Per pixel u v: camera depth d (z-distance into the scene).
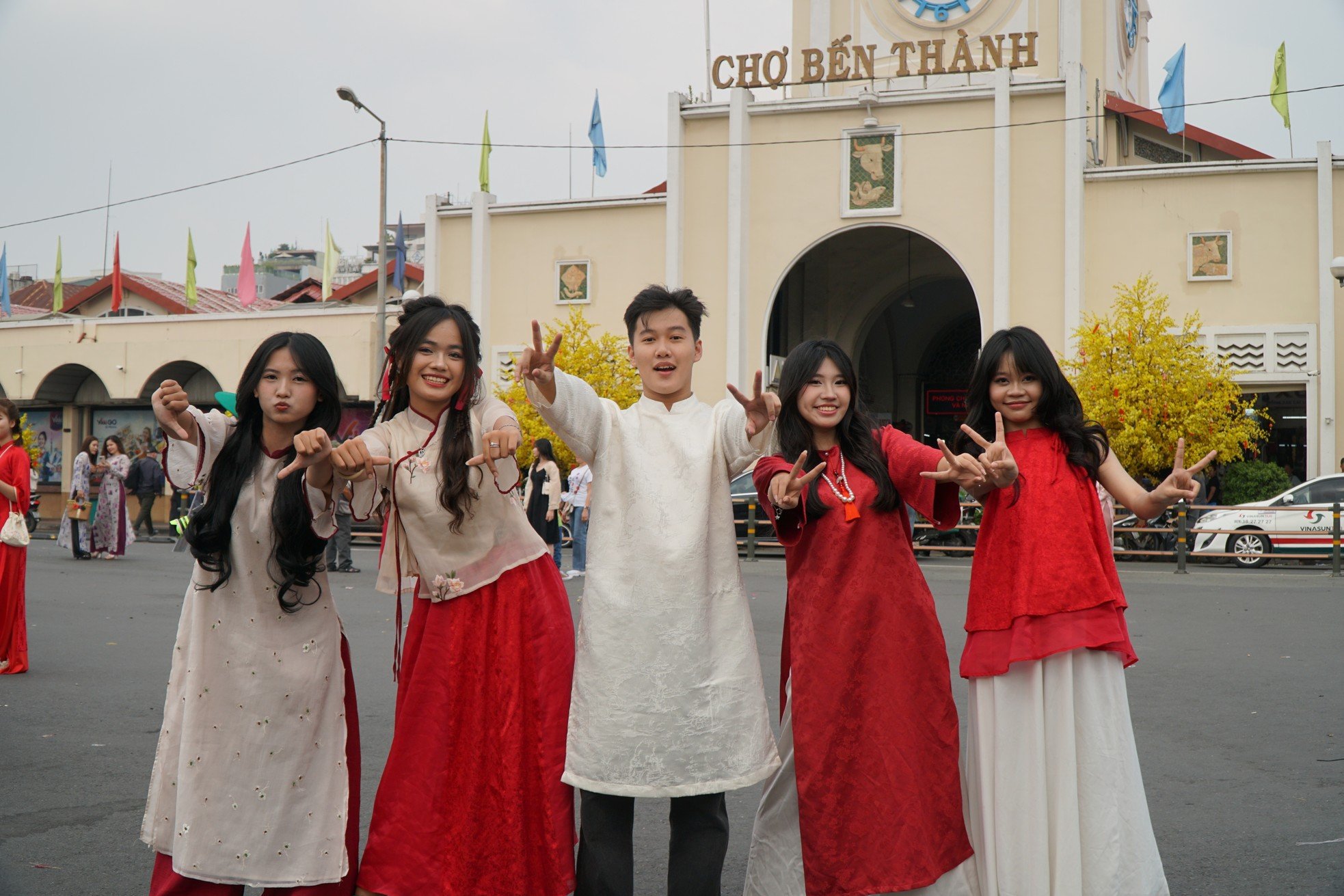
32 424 31.81
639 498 3.50
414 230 59.91
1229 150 28.42
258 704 3.49
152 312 35.16
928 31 27.14
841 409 3.70
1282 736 6.48
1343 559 17.83
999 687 3.59
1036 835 3.49
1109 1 27.98
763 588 14.27
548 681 3.51
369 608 12.16
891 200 24.45
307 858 3.50
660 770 3.36
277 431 3.60
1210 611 12.20
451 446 3.52
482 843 3.44
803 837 3.51
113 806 5.02
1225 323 22.81
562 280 27.11
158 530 28.69
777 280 25.20
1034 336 3.78
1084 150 23.61
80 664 8.53
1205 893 4.05
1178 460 3.56
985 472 3.45
